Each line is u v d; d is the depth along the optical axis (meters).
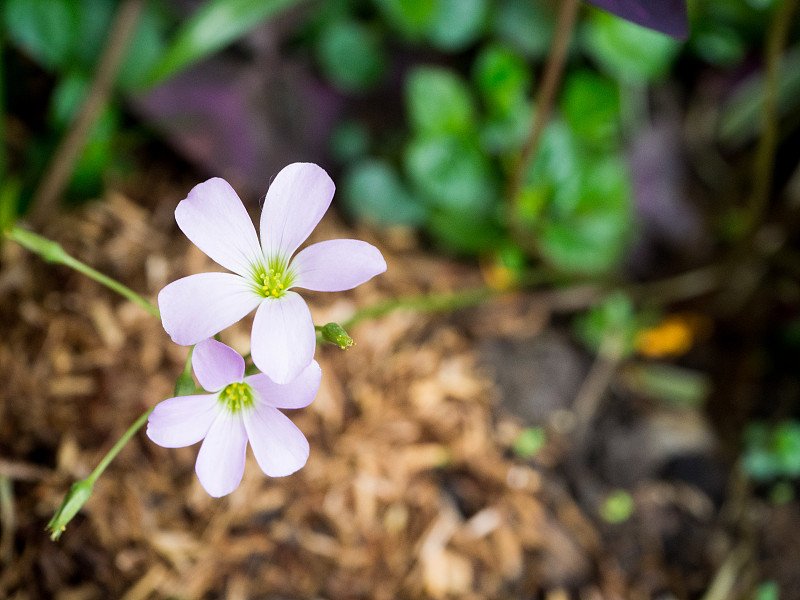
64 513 0.15
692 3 0.28
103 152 0.25
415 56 0.30
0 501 0.21
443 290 0.29
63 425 0.22
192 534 0.22
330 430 0.24
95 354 0.23
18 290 0.23
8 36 0.25
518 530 0.25
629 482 0.26
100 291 0.24
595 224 0.29
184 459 0.23
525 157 0.25
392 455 0.25
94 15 0.25
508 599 0.24
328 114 0.29
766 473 0.27
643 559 0.25
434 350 0.27
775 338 0.30
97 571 0.21
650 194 0.31
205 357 0.15
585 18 0.29
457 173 0.28
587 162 0.29
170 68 0.23
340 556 0.23
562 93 0.30
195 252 0.25
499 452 0.26
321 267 0.15
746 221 0.30
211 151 0.27
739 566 0.25
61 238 0.24
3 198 0.24
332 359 0.25
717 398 0.29
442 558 0.24
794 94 0.31
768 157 0.25
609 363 0.28
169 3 0.26
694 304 0.30
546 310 0.29
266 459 0.15
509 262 0.28
